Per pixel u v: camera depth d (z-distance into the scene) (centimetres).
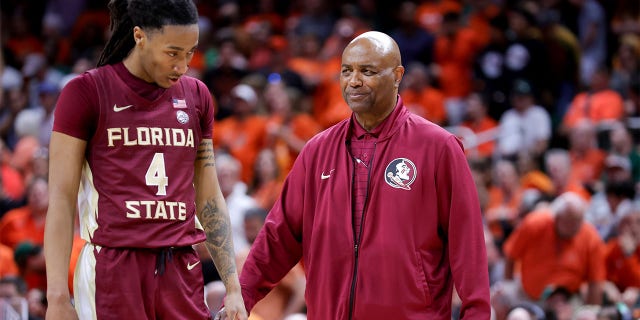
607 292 1277
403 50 2066
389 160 682
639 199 1504
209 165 647
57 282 588
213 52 2086
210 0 2336
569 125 1831
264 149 1619
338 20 2173
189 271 618
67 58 2261
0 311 1045
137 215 596
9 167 1719
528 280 1288
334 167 697
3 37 2300
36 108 2030
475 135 1828
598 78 1850
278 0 2311
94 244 602
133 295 594
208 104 642
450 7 2261
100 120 600
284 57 2020
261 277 718
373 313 668
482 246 673
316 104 1897
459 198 672
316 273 694
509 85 1973
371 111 686
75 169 602
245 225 1234
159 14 590
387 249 668
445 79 2033
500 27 2064
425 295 667
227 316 647
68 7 2423
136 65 609
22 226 1454
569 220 1270
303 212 712
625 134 1658
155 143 605
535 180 1593
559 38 2023
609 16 2195
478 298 661
